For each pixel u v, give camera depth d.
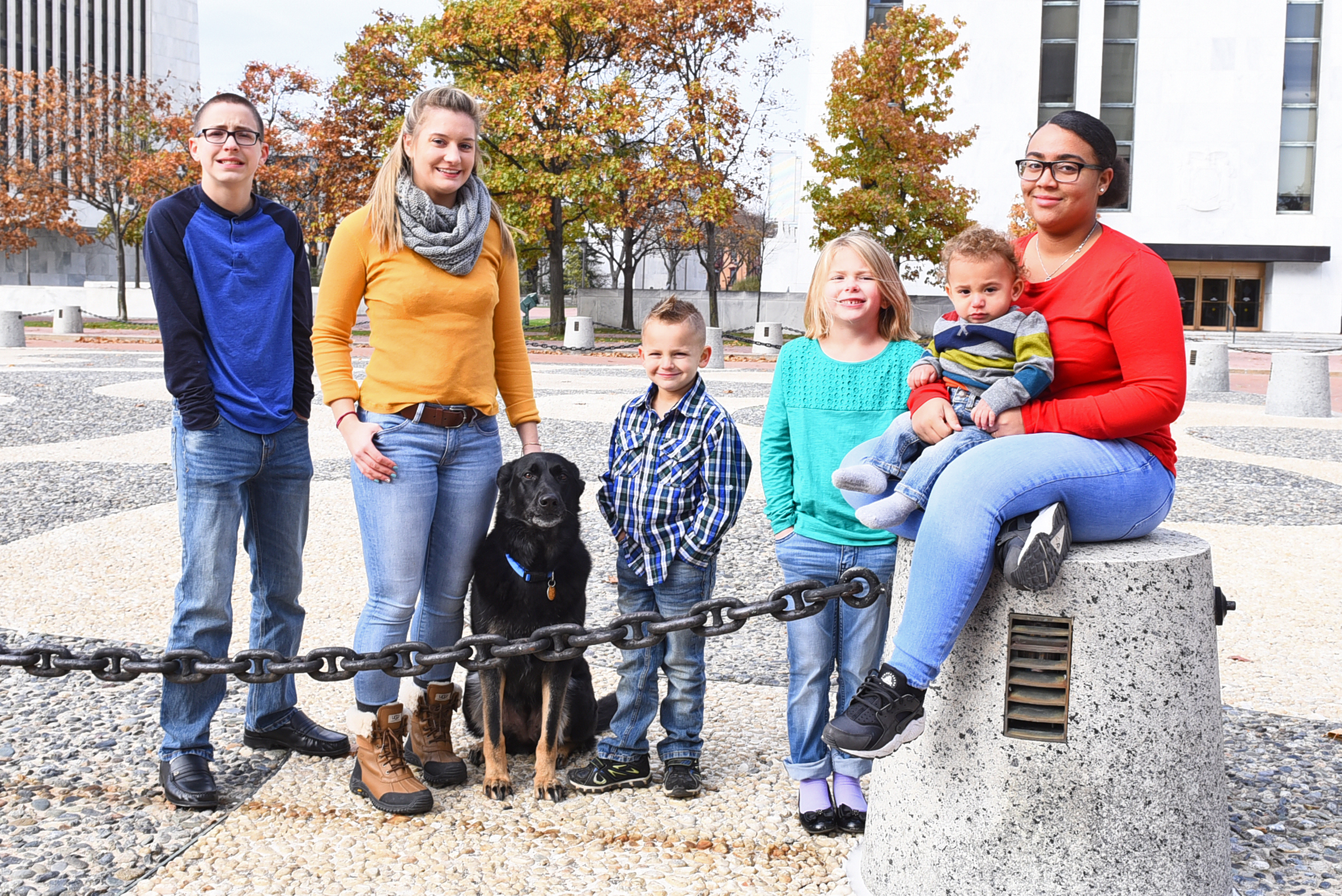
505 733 3.87
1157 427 2.62
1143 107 44.06
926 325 38.62
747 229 51.44
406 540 3.34
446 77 32.78
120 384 16.52
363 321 33.88
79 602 5.51
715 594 5.89
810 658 3.37
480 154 3.48
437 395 3.33
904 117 30.97
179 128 38.50
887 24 32.06
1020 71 43.25
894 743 2.52
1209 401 18.05
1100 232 2.86
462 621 3.69
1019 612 2.59
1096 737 2.57
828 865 3.08
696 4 30.30
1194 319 45.59
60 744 3.81
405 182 3.28
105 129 40.47
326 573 6.26
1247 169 43.81
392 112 33.06
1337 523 8.06
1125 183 2.85
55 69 40.19
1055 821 2.60
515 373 3.81
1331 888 2.96
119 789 3.47
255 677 3.22
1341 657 5.02
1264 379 23.92
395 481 3.32
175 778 3.36
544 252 35.53
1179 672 2.60
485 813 3.39
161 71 71.50
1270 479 9.95
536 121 30.95
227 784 3.56
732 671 4.81
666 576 3.49
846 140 40.53
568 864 3.05
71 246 65.50
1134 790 2.58
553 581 3.42
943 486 2.56
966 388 2.82
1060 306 2.77
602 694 4.45
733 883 2.96
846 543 3.33
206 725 3.48
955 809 2.68
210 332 3.42
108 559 6.43
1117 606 2.56
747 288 59.81
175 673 3.26
